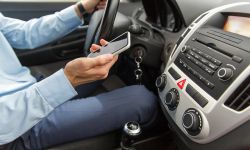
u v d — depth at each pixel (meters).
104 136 0.80
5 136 0.61
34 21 1.02
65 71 0.61
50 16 1.01
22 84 0.79
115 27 1.02
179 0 0.97
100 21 1.00
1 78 0.75
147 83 1.16
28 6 1.35
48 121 0.74
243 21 0.75
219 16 0.82
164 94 0.78
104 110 0.78
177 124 0.70
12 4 1.31
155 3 1.07
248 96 0.55
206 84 0.64
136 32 1.03
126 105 0.80
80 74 0.60
